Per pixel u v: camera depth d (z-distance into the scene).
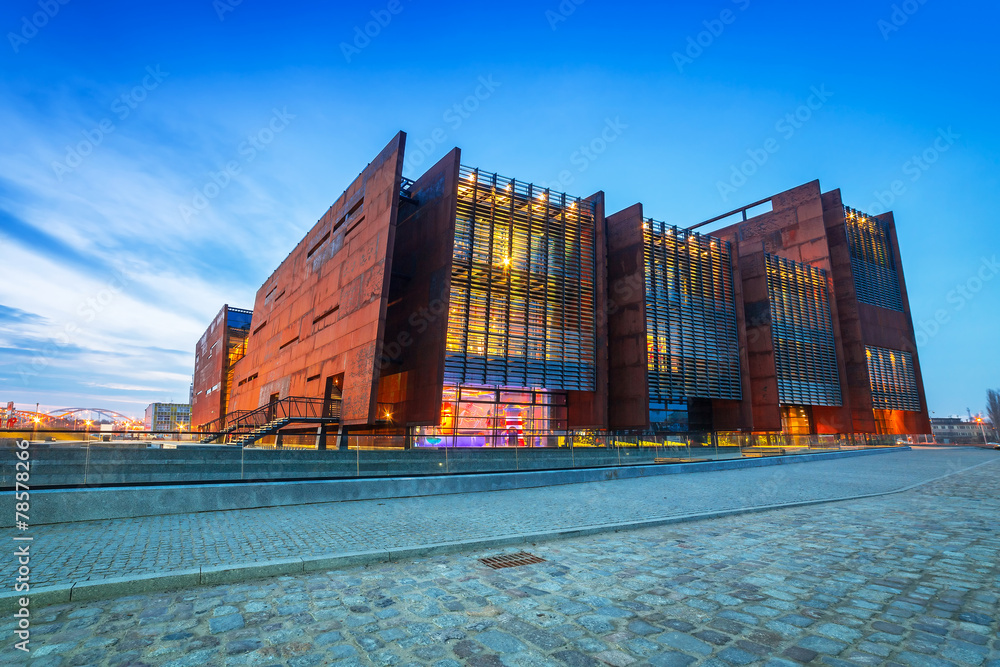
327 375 26.33
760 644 3.40
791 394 38.72
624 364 29.44
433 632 3.68
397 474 14.79
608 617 3.96
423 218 25.34
